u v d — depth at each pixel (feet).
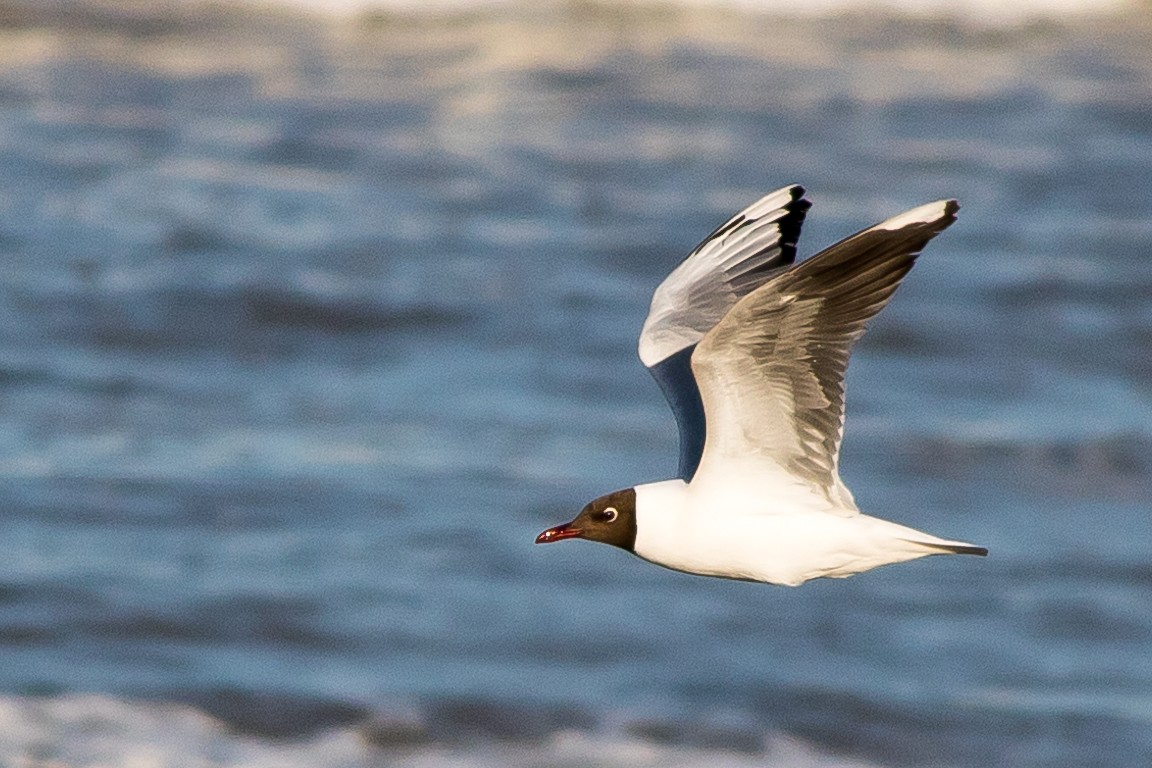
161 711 43.83
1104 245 86.12
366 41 120.67
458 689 45.14
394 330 72.90
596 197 91.04
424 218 87.45
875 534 22.13
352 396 65.67
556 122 104.63
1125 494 58.54
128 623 47.70
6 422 61.72
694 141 101.30
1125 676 46.62
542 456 59.57
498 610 48.96
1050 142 103.14
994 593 50.98
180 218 85.40
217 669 45.62
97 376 66.74
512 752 42.78
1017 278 81.15
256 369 68.69
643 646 47.57
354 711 44.19
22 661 45.52
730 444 22.17
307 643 47.09
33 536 52.54
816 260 20.20
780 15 128.26
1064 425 64.59
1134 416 65.98
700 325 25.26
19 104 103.30
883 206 90.02
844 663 47.01
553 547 52.70
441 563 51.49
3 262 78.33
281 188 91.45
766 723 44.09
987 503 57.57
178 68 112.27
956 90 114.01
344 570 50.85
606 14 126.11
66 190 88.99
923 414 65.98
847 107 108.88
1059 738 43.75
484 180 93.71
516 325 73.46
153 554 51.78
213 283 76.43
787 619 49.16
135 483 56.54
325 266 79.66
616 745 43.32
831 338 21.17
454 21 125.18
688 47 121.49
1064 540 54.75
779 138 102.17
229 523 53.88
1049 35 127.03
